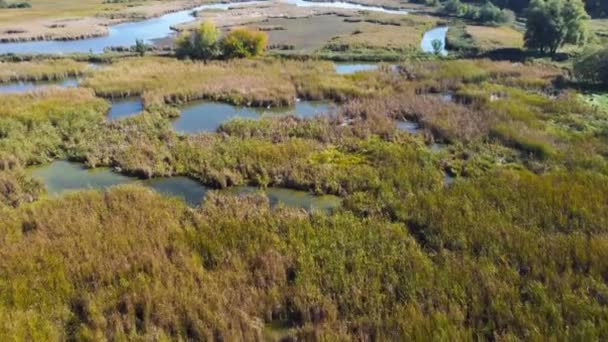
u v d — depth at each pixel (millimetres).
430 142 27719
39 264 15141
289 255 15617
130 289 13992
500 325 12328
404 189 21203
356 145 26391
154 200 20031
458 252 15773
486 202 19000
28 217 18516
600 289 13359
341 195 21672
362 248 16031
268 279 14688
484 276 14141
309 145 26172
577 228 16906
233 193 22016
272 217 18469
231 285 14359
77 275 14672
